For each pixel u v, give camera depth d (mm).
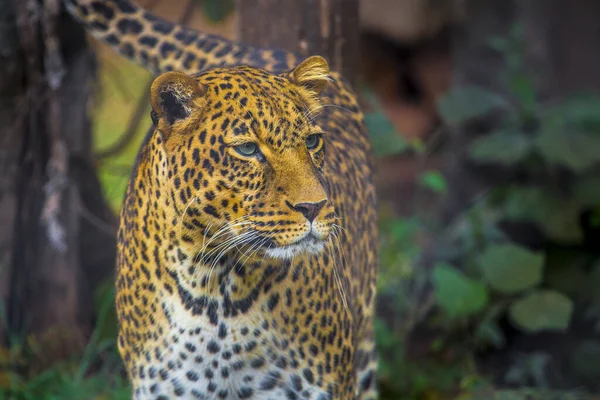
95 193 10984
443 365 11398
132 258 7113
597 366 11305
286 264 6934
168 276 6914
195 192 6551
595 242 11797
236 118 6457
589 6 13031
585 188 11523
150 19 8680
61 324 10516
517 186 12078
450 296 10461
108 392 9680
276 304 7012
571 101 12047
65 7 9609
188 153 6535
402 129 16250
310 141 6746
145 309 7074
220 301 6914
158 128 6574
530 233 11914
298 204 6457
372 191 8828
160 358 7074
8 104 10078
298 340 7129
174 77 6418
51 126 9992
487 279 10805
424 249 12078
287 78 6891
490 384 10805
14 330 10383
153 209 6887
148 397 7207
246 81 6637
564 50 13172
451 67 16125
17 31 9859
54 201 9828
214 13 11586
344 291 7586
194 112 6500
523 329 11172
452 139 13117
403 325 11461
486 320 11039
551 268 11672
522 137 11734
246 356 7062
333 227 6676
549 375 11344
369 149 9000
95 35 8727
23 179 10305
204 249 6742
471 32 13938
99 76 10938
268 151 6469
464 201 12953
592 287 11508
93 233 10898
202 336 6965
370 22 16453
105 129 13664
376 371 9180
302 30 9656
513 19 13609
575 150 11141
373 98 10930
